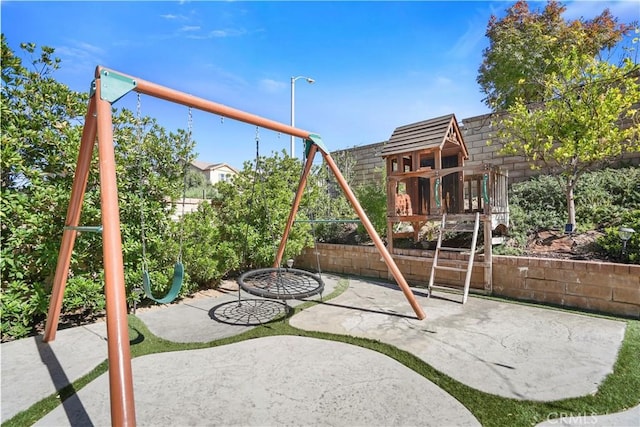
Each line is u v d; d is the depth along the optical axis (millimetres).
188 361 2781
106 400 2219
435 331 3383
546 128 5312
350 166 10195
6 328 3256
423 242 6004
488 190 4809
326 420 1958
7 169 3373
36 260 3486
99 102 2125
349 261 6539
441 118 5781
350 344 3096
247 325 3684
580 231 5242
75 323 3908
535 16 11500
